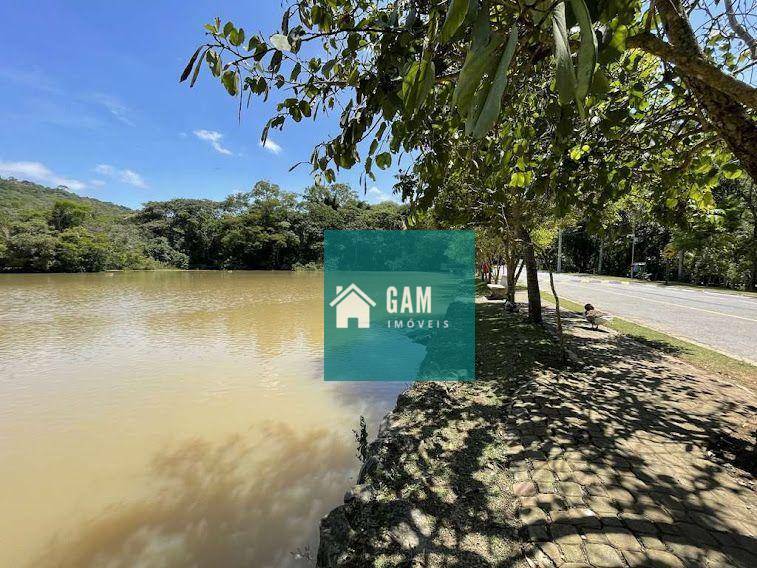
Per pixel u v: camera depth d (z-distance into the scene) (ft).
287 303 64.75
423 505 8.90
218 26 4.14
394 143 5.32
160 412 21.08
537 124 7.70
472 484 9.55
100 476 15.21
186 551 11.31
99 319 49.14
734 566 6.64
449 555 7.34
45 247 121.29
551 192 8.93
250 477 14.89
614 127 7.27
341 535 8.52
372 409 21.07
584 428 12.07
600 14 2.47
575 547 7.22
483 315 34.91
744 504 8.29
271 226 169.78
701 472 9.52
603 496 8.68
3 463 16.22
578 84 1.70
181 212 174.70
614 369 18.02
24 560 11.25
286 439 17.89
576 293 56.29
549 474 9.69
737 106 6.21
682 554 6.93
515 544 7.45
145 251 158.81
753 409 13.32
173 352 33.42
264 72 4.83
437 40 2.96
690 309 39.37
